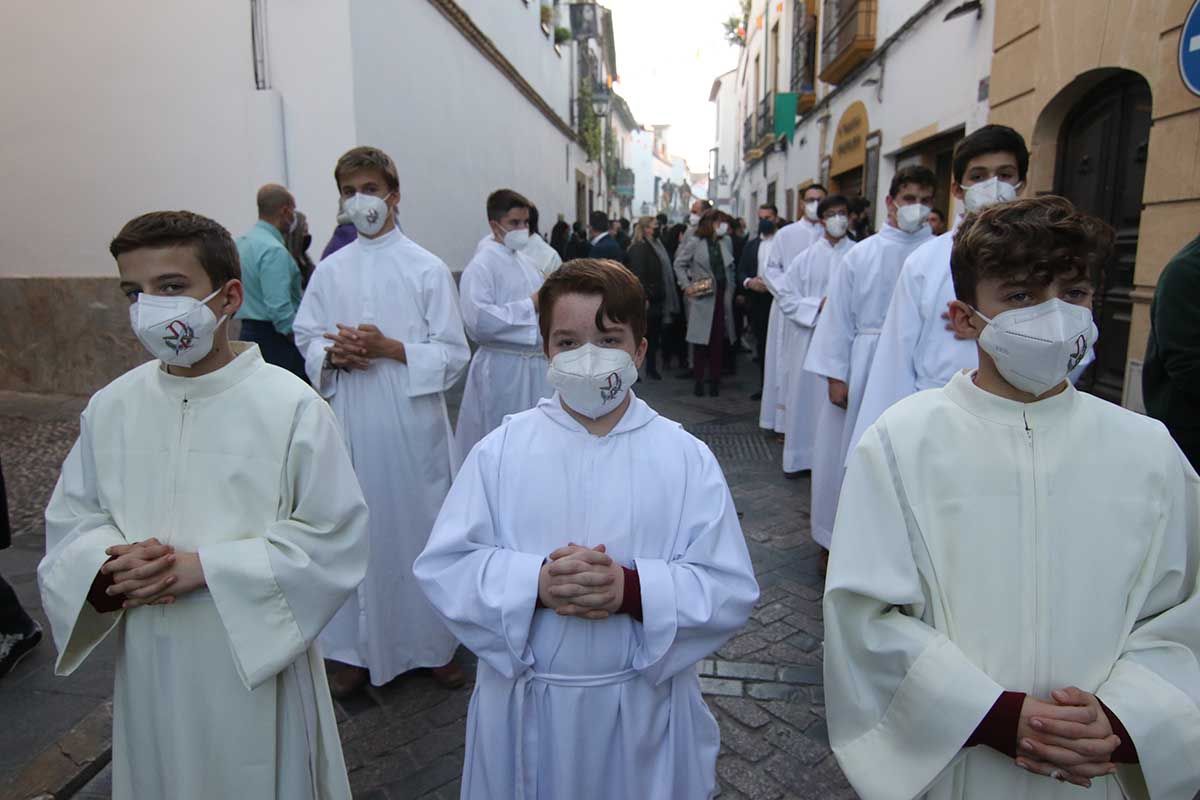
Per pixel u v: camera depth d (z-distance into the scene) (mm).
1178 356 2439
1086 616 1366
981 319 1443
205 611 1680
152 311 1635
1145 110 4637
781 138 17250
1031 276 1355
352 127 6297
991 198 2746
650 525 1648
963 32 6902
